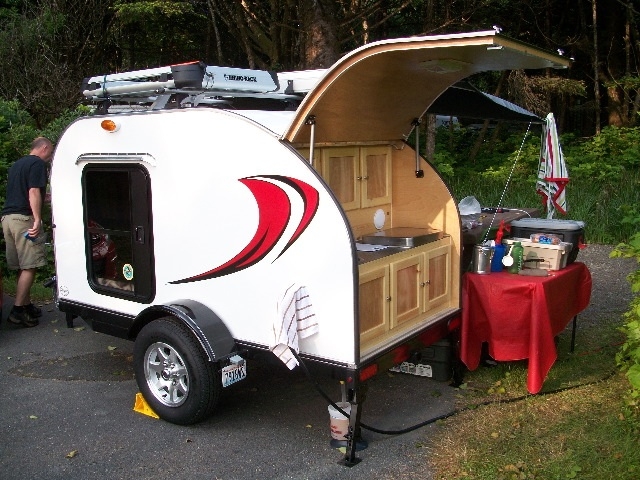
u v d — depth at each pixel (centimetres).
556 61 389
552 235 514
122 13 1238
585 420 417
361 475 366
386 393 479
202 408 413
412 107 473
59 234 514
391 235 459
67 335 620
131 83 473
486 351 516
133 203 455
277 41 1202
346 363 371
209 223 415
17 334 624
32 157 624
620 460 365
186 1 1330
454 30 1280
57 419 444
